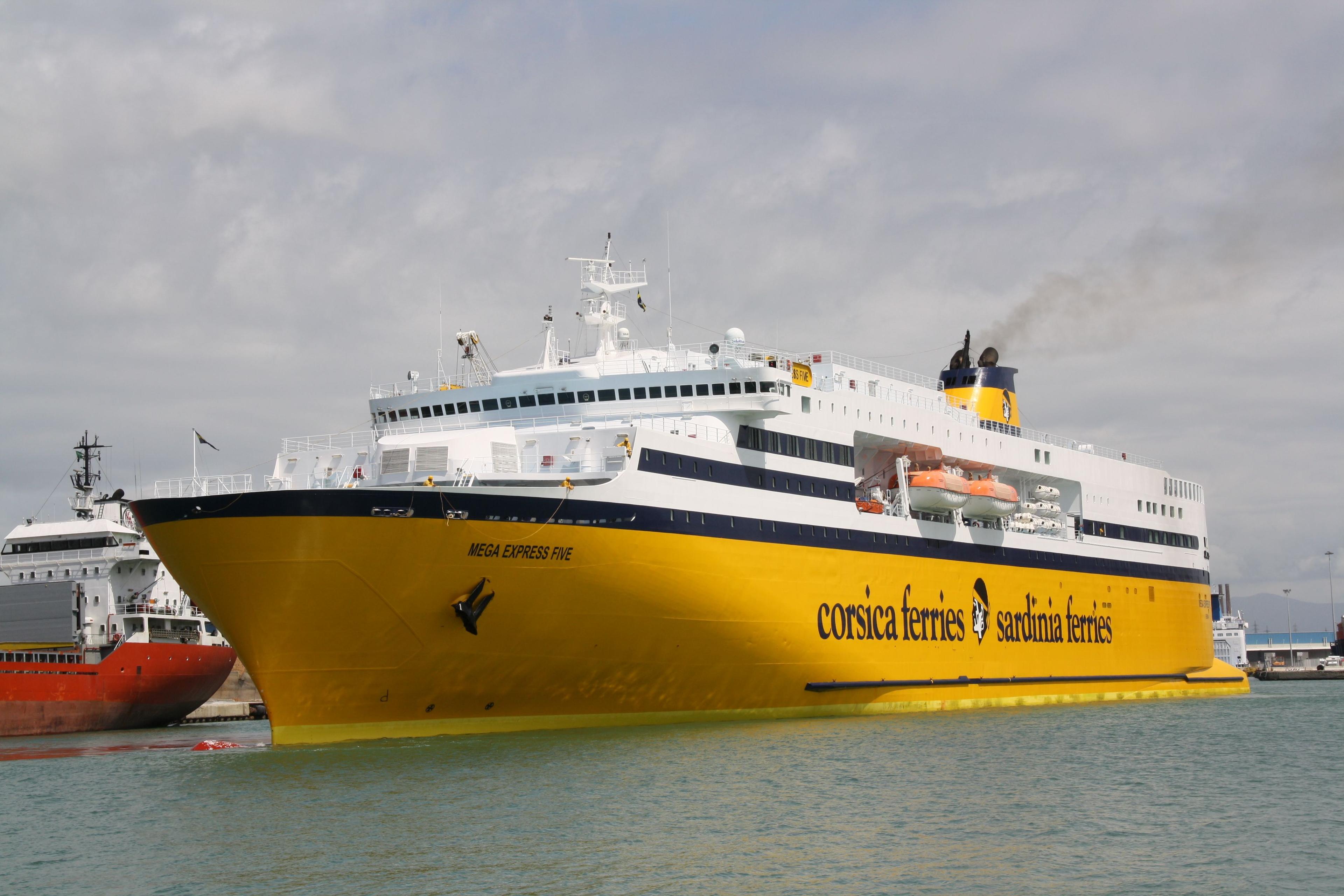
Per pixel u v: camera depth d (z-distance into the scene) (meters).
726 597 46.50
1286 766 42.19
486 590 40.41
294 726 41.16
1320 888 26.86
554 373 50.34
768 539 48.56
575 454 43.75
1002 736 48.78
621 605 43.44
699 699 48.25
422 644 40.53
